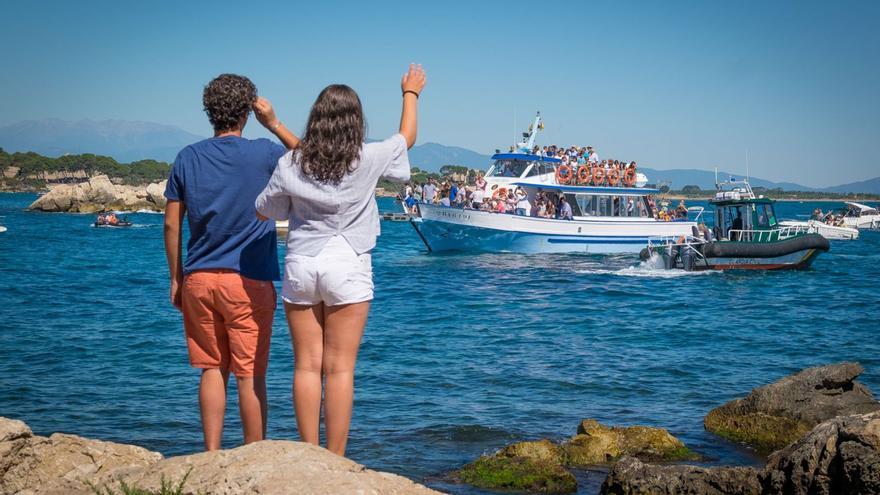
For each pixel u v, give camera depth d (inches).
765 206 1451.8
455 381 537.6
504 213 1525.6
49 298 985.5
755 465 366.9
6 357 601.6
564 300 1030.4
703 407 470.9
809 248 1422.2
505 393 503.5
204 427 205.6
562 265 1453.0
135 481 175.3
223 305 198.5
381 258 1610.5
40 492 189.2
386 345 680.4
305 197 181.3
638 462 313.0
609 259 1544.0
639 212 1665.8
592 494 325.1
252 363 202.4
